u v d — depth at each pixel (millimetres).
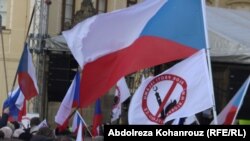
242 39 13523
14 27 25672
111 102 20703
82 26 8008
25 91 14172
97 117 12438
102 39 7875
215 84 14680
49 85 18344
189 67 7352
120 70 7715
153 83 7367
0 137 11719
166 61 7594
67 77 18391
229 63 13828
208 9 16953
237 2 28578
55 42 17547
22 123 14062
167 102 7328
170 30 7680
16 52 25578
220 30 14141
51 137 10578
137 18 7836
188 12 7695
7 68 25469
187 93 7281
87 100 7805
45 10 18750
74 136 11852
